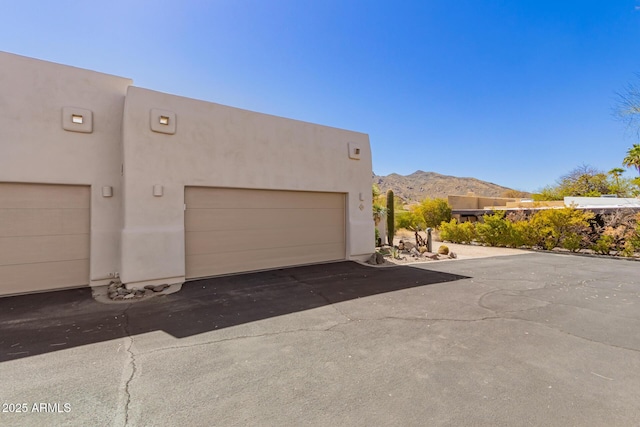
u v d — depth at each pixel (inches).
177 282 287.1
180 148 291.3
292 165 369.4
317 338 166.6
